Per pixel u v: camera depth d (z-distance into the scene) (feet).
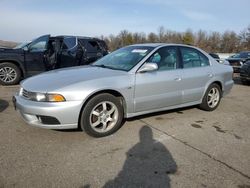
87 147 12.84
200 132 15.31
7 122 16.01
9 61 29.09
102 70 15.42
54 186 9.64
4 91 25.70
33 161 11.35
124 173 10.64
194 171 10.93
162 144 13.44
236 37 180.34
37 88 13.19
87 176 10.35
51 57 30.60
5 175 10.22
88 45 32.96
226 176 10.62
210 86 19.20
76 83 13.30
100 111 14.01
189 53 18.25
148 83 15.37
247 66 35.12
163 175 10.57
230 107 21.36
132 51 17.16
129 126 15.79
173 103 16.97
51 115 12.65
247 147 13.41
